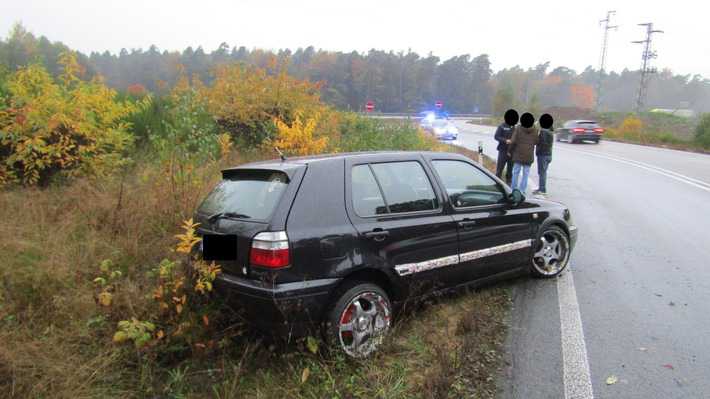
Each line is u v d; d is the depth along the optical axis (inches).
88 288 155.4
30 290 149.5
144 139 351.3
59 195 233.1
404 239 151.9
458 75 4453.7
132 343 133.7
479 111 4461.1
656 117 1782.7
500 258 186.4
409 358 140.8
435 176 171.5
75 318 141.6
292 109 430.9
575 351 145.9
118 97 416.5
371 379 127.9
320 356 134.3
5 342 122.4
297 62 3956.7
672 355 144.3
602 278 211.9
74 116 255.1
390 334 146.1
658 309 177.9
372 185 152.8
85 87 278.2
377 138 478.3
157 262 179.9
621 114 1983.3
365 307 143.9
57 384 115.5
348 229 138.9
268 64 441.1
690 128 1494.8
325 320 134.9
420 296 160.2
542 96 4384.8
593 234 290.8
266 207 135.0
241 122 422.6
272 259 126.6
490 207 185.8
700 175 570.6
